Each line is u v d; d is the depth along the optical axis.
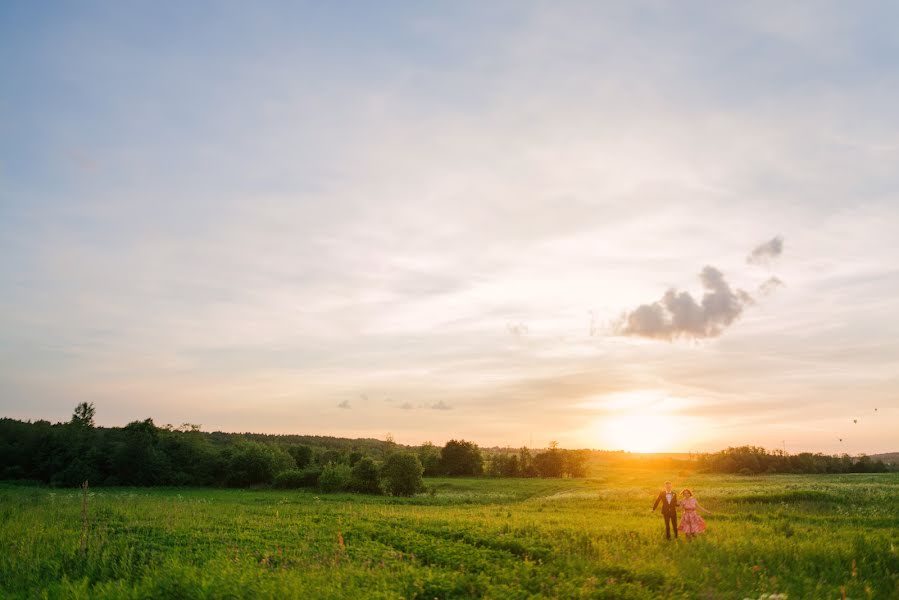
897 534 22.50
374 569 16.14
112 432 104.31
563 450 133.25
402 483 71.81
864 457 129.75
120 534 23.08
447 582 14.47
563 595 13.55
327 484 72.50
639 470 169.00
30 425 108.81
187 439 95.81
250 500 53.50
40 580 16.23
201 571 15.25
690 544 19.86
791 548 18.53
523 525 24.58
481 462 131.38
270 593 12.88
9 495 48.66
